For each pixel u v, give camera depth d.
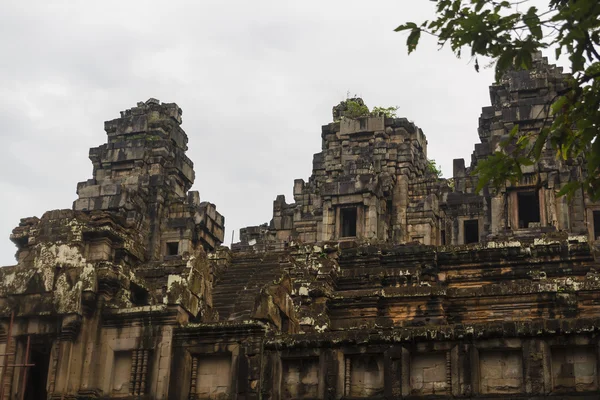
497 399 28.97
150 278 53.38
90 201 69.31
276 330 34.97
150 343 35.22
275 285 37.12
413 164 70.00
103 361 35.75
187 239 68.44
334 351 31.56
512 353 29.55
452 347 30.00
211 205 70.56
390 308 47.09
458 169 68.38
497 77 18.27
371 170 67.06
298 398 31.62
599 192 18.72
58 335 36.31
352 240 62.16
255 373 32.44
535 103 62.66
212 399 33.66
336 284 51.19
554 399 28.30
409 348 30.52
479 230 63.78
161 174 72.25
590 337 28.55
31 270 37.84
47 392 35.56
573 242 50.31
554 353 29.05
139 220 68.81
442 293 46.25
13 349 36.97
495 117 69.25
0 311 37.50
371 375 31.08
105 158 73.81
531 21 17.81
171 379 34.44
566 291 44.50
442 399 29.59
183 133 77.31
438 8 18.75
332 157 72.81
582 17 17.27
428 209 66.75
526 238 52.81
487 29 18.11
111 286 37.38
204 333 34.69
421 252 53.31
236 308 45.91
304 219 69.56
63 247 38.09
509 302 45.25
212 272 50.88
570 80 19.14
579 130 19.11
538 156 18.92
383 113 74.00
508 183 57.81
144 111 75.88
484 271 51.38
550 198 56.94
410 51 18.89
